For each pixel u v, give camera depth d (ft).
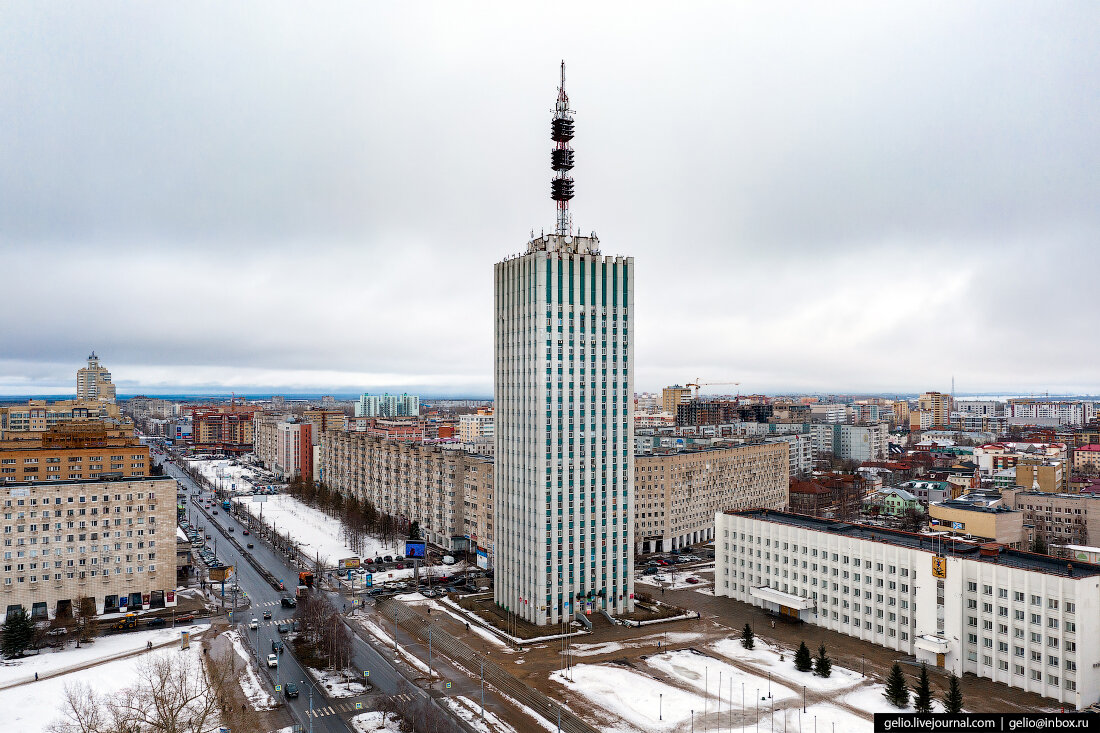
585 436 579.07
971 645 470.80
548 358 563.89
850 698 426.92
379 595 654.94
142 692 424.05
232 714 403.34
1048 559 474.90
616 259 599.57
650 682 452.35
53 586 586.45
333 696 430.61
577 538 574.97
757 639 536.42
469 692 438.40
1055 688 425.69
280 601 632.79
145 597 613.93
